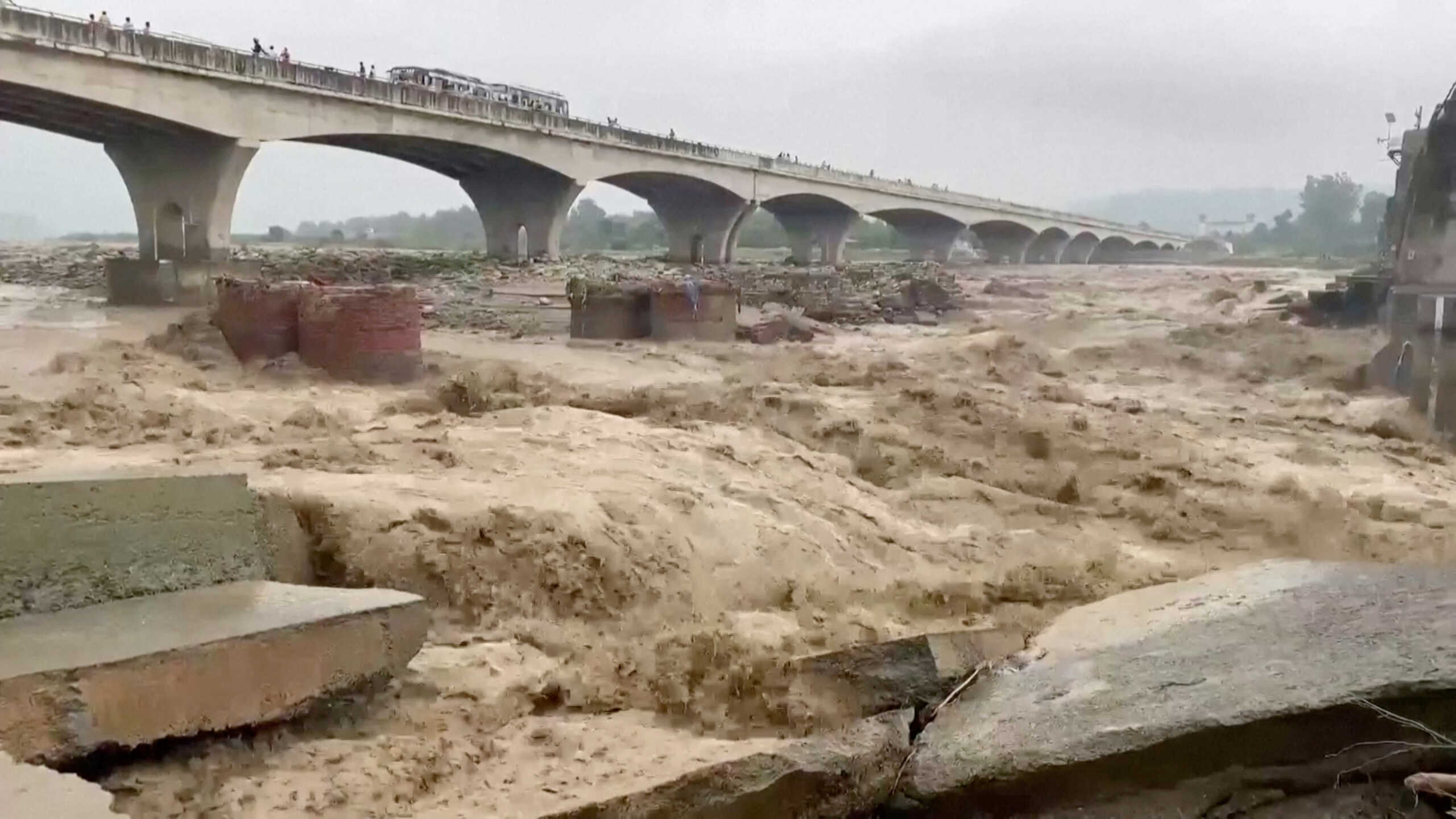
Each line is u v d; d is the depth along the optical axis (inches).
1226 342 1316.4
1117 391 1005.2
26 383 670.5
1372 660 271.6
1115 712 269.4
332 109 1930.4
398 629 278.2
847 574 441.7
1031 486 607.5
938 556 482.9
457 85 2527.1
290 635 250.5
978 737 274.8
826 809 259.9
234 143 1777.8
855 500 543.2
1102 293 2285.9
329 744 246.2
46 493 260.1
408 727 264.1
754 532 454.0
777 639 354.9
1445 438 797.9
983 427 717.3
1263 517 563.8
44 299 1646.2
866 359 1059.9
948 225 4439.0
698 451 565.0
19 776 187.2
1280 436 799.1
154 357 808.9
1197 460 676.1
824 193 3457.2
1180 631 324.8
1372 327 1370.6
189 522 287.1
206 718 234.7
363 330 791.1
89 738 216.7
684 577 401.7
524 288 1902.1
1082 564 468.1
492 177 2711.6
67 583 261.1
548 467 490.6
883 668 323.0
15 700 208.5
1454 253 1019.9
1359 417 876.6
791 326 1315.2
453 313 1438.2
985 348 1131.3
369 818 216.2
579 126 2556.6
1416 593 330.3
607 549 392.5
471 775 241.0
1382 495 617.6
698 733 283.7
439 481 428.1
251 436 558.6
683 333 1218.0
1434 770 244.5
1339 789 246.5
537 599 368.8
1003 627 364.2
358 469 462.3
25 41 1449.3
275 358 808.3
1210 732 251.8
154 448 512.4
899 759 278.4
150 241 1930.4
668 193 3203.7
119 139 1879.9
